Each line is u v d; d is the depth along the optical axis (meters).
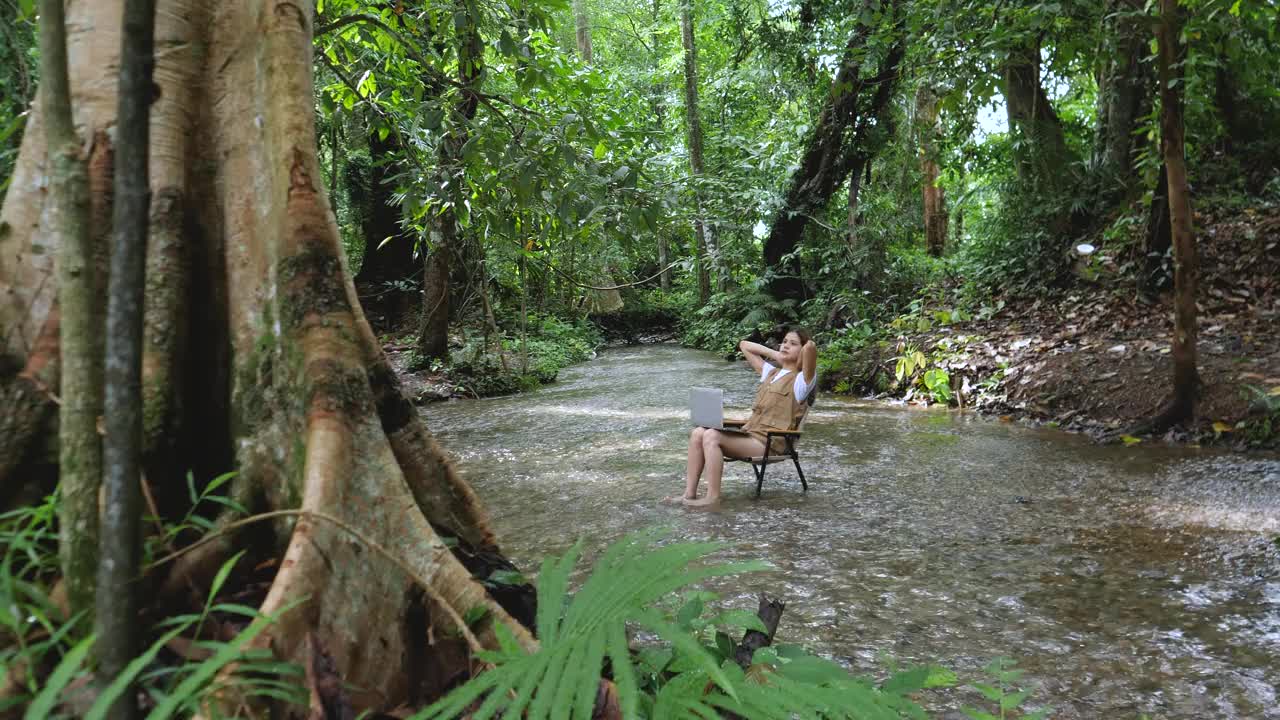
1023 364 9.62
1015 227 12.47
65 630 1.41
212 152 2.40
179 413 2.20
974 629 3.44
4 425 1.96
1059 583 3.98
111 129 2.17
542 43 7.46
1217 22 7.67
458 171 5.70
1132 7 9.31
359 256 19.64
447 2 5.35
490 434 9.23
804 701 1.48
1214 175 11.65
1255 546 4.40
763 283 17.95
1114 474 6.23
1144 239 10.13
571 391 13.32
